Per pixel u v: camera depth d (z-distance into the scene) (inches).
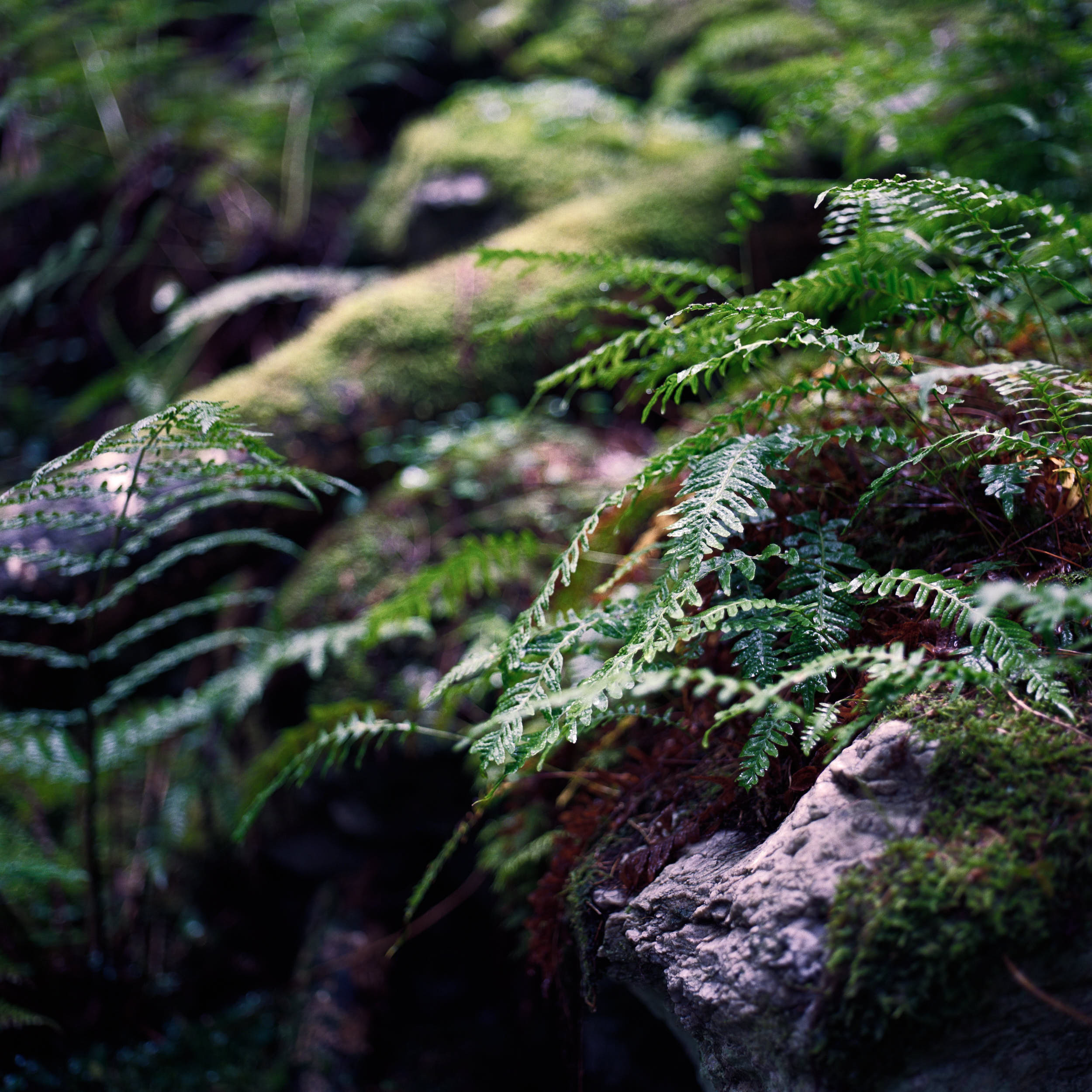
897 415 65.4
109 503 101.7
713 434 58.7
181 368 161.6
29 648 87.5
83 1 180.9
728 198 135.7
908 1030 38.5
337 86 196.4
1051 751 43.0
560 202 157.2
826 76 85.5
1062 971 38.7
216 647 130.9
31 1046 97.3
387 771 99.3
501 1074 94.9
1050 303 83.4
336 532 119.0
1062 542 53.8
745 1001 43.0
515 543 83.0
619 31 203.9
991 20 99.3
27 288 176.6
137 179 191.9
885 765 45.3
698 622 50.1
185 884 113.9
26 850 100.7
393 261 168.7
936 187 54.5
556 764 78.5
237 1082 97.5
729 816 55.2
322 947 105.0
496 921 99.3
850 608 52.2
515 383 127.3
